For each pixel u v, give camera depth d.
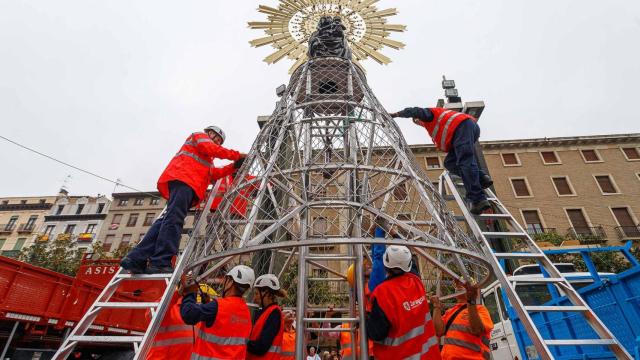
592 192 28.22
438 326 3.46
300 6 9.06
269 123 5.07
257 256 7.18
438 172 27.22
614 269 17.84
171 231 3.80
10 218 44.00
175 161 4.26
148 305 3.12
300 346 3.70
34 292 6.73
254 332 3.56
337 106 5.69
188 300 3.13
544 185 28.69
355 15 9.08
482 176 4.42
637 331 4.01
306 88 5.88
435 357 2.74
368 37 8.82
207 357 2.98
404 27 8.95
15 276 6.36
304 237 3.83
